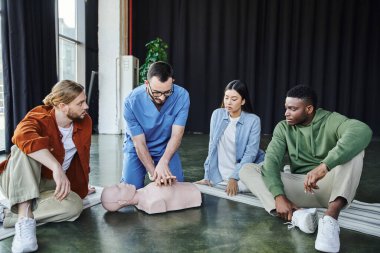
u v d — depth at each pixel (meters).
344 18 5.77
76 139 1.67
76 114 1.57
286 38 5.80
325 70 5.92
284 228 1.61
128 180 2.11
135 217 1.73
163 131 2.02
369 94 5.92
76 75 5.27
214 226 1.63
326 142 1.66
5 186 1.47
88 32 5.35
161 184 1.82
